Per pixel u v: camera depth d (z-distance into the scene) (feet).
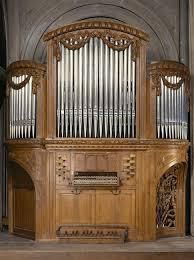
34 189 23.04
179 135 23.39
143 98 22.65
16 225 24.34
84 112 22.56
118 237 22.08
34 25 27.27
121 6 27.27
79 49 22.66
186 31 26.86
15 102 23.35
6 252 20.44
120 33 22.68
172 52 27.09
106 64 22.66
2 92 25.30
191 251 20.47
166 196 23.81
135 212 22.59
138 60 22.71
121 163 22.59
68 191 22.63
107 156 22.59
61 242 22.21
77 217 22.62
